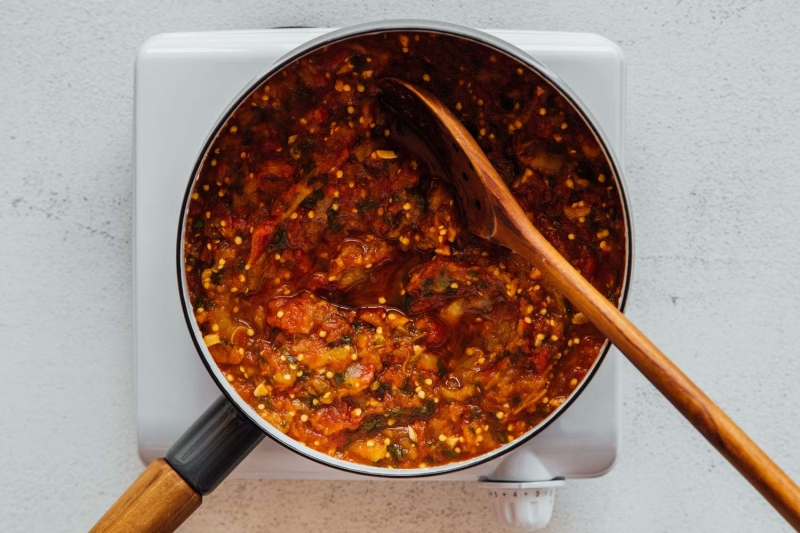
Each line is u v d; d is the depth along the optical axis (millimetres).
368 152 589
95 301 641
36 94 638
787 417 643
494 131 581
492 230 553
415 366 589
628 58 645
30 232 639
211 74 568
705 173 646
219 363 570
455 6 637
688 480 645
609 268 566
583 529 644
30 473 637
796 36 647
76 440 639
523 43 570
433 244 592
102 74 639
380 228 593
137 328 576
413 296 594
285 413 573
